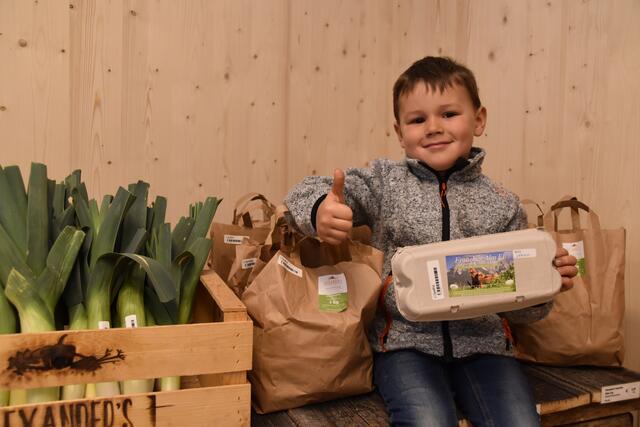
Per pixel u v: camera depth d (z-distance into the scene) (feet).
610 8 4.87
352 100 6.63
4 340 2.63
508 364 3.81
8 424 2.63
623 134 4.80
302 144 6.41
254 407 3.68
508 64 5.80
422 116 4.06
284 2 6.19
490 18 5.96
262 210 5.95
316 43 6.39
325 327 3.56
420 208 3.97
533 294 3.37
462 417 3.60
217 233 5.09
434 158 4.02
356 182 4.04
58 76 5.33
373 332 4.06
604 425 4.17
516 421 3.31
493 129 6.02
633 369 4.89
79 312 3.16
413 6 6.75
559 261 3.51
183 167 5.88
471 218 4.00
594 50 5.00
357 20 6.58
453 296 3.25
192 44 5.82
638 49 4.67
